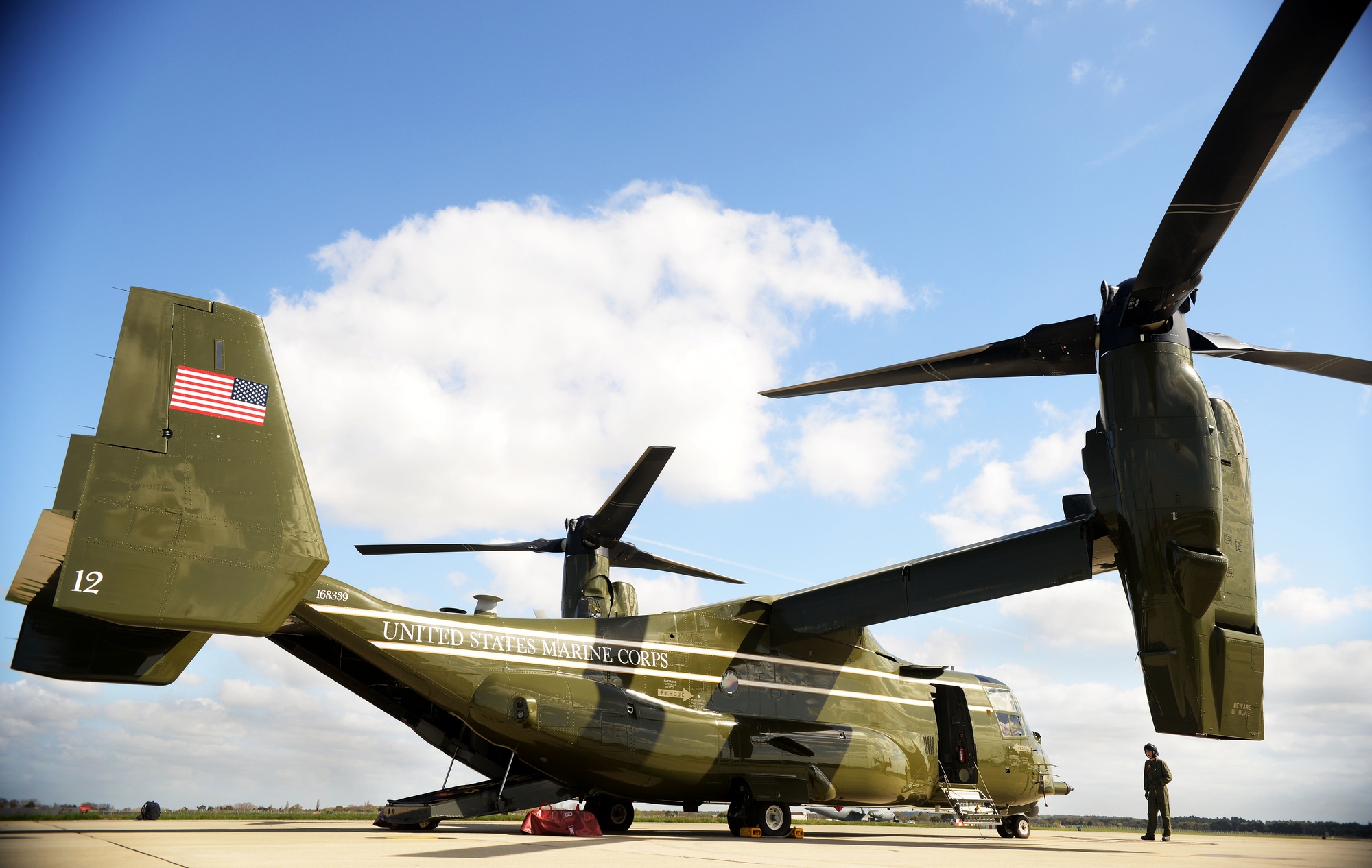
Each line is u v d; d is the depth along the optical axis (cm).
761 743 1088
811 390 1100
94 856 571
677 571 1716
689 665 1131
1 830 853
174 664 776
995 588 1015
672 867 530
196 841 738
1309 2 593
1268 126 693
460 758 1140
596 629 1102
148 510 634
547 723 973
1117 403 902
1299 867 693
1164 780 1445
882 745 1185
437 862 555
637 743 1011
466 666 1009
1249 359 980
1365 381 994
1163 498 859
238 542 662
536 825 938
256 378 702
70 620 746
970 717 1393
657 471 1471
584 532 1584
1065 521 993
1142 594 879
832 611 1152
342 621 962
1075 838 1523
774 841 966
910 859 681
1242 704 870
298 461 706
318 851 636
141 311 669
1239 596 902
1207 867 675
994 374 1045
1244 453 958
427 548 1573
